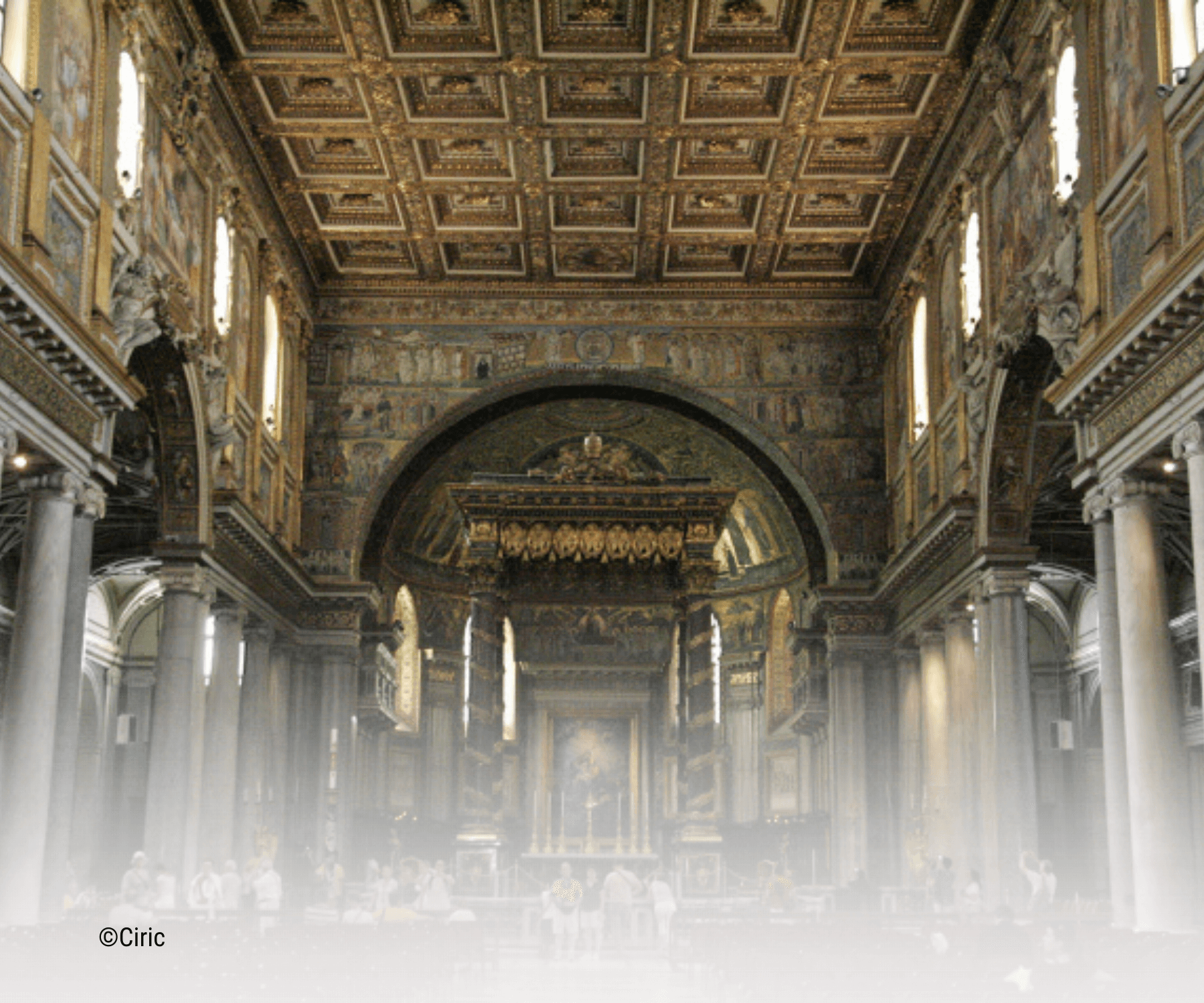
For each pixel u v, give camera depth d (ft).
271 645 118.83
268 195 115.24
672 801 142.51
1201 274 57.57
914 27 95.25
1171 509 119.55
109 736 158.61
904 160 112.78
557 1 93.66
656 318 135.85
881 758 129.70
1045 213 83.25
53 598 68.28
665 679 148.56
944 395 109.70
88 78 72.95
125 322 75.82
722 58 97.66
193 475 94.63
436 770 161.89
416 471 136.67
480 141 112.47
